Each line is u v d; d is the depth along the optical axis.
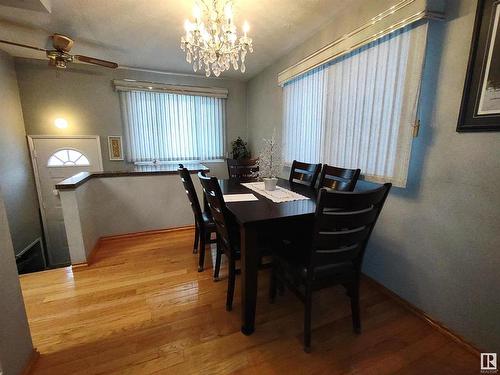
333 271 1.33
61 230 3.84
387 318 1.59
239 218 1.33
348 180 1.88
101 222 2.79
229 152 4.73
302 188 2.16
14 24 2.36
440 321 1.50
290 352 1.33
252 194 1.91
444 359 1.30
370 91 1.86
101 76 3.78
